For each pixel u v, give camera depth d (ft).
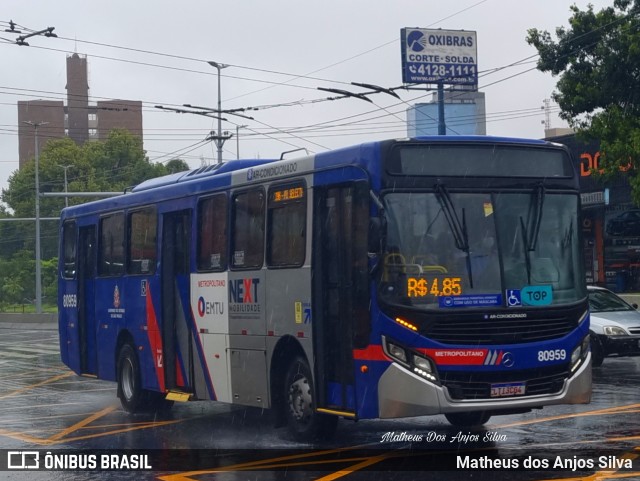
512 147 33.65
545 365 32.50
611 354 60.03
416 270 31.94
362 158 33.17
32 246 272.72
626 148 80.74
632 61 82.38
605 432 36.96
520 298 32.53
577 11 87.04
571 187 34.37
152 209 48.32
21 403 54.75
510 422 40.27
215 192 42.91
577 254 34.04
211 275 42.86
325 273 35.37
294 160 37.37
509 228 33.01
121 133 275.59
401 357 31.60
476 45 142.72
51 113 406.00
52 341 118.01
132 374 49.75
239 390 40.70
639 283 111.55
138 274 49.21
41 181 270.67
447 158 32.99
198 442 38.91
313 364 35.55
